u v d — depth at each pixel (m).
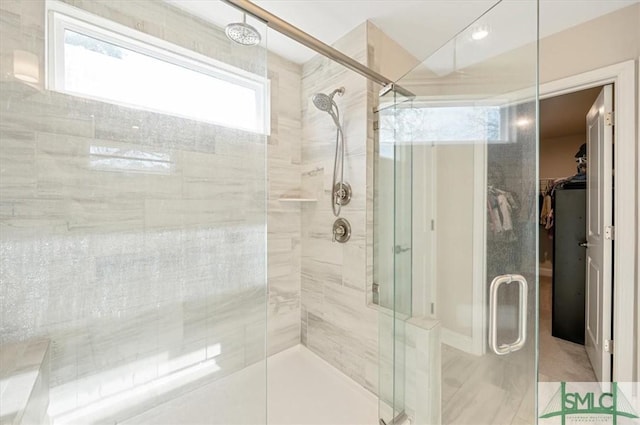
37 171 1.04
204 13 1.23
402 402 1.49
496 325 1.30
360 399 1.70
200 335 1.29
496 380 1.32
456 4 1.54
